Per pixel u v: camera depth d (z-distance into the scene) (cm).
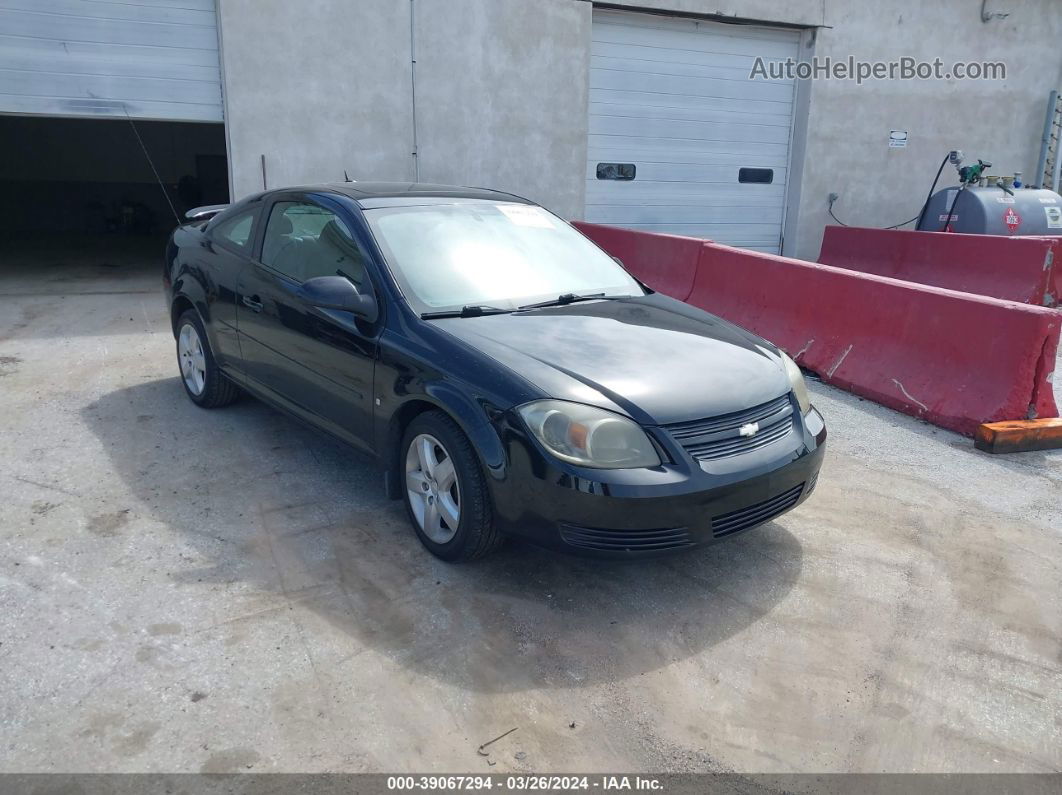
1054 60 1436
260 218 478
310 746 253
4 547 360
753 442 334
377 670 289
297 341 420
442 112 1076
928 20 1337
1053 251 919
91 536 372
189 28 962
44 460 454
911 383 585
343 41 1012
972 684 296
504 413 316
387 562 359
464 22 1063
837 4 1273
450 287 390
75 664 285
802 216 1350
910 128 1377
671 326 388
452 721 267
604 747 259
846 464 494
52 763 242
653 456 310
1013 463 500
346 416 396
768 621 329
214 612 318
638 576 358
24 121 1627
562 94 1132
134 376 611
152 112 967
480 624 318
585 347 350
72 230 1673
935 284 1059
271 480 438
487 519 333
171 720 261
